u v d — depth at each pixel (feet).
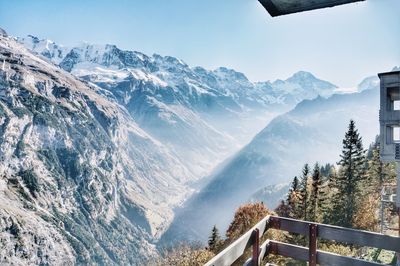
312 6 10.50
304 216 193.98
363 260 19.89
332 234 20.45
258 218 165.37
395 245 18.71
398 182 58.65
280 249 22.54
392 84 58.34
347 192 179.52
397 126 57.98
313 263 20.70
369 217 164.96
